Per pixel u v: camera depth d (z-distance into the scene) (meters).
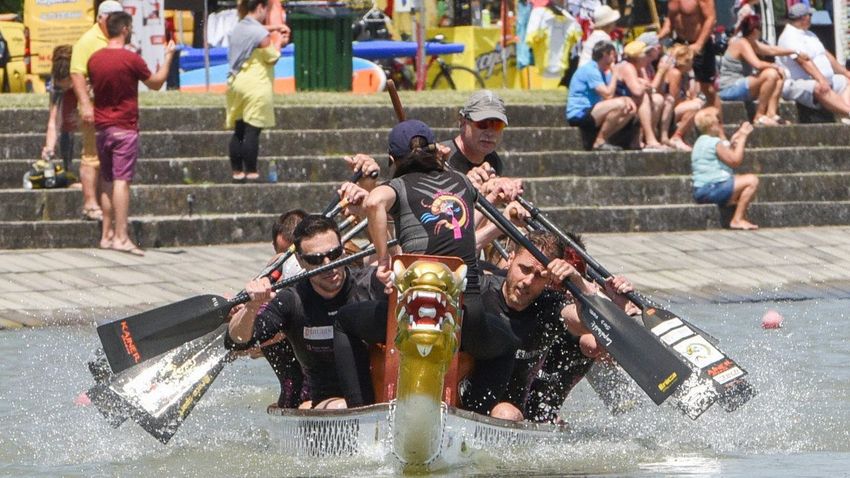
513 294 27.30
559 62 81.62
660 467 25.44
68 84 55.25
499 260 33.03
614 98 64.06
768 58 71.81
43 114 60.62
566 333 28.80
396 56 80.56
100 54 50.16
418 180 26.69
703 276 52.56
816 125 68.88
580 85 64.38
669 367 26.50
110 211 51.28
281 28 69.81
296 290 27.53
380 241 26.25
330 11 72.44
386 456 25.34
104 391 27.88
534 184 60.38
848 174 65.19
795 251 57.25
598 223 59.25
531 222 29.77
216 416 31.86
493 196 29.47
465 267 24.62
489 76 85.62
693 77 68.56
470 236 26.42
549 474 24.73
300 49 71.81
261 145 60.56
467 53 84.75
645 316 28.59
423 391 24.22
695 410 27.47
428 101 66.81
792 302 48.94
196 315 27.19
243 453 27.31
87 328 42.00
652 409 31.64
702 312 46.31
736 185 60.56
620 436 28.75
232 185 56.59
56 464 26.52
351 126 63.59
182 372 28.25
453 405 25.86
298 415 26.39
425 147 26.95
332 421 25.98
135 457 27.09
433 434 24.52
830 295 50.56
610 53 64.06
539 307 27.98
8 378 35.28
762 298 49.56
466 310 25.95
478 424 25.59
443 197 26.44
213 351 28.39
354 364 26.64
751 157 65.69
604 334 26.89
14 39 80.62
